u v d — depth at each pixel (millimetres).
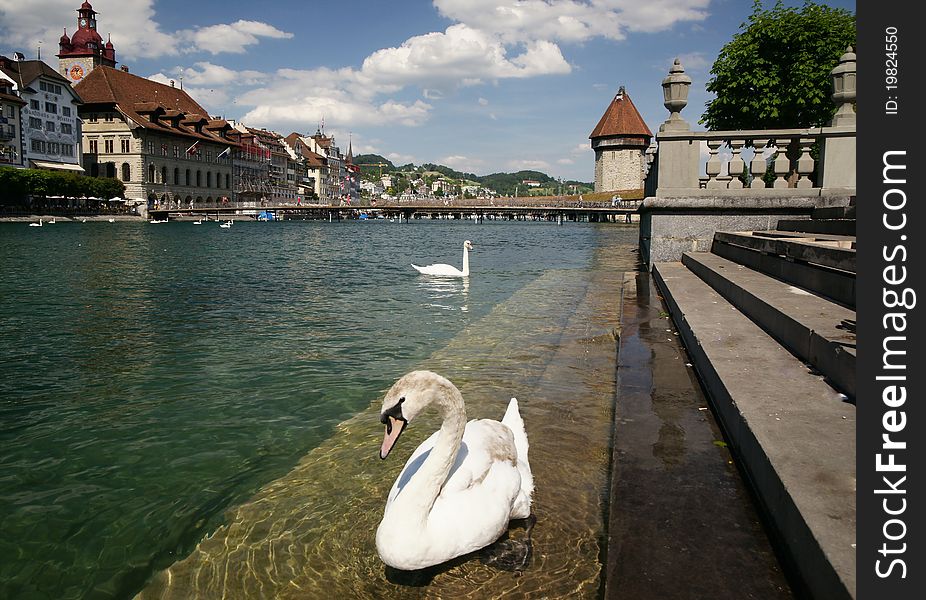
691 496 3662
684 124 15867
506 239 56188
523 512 4055
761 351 5684
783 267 8773
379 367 8664
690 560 3018
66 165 103375
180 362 9078
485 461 3818
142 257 30516
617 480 3896
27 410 6969
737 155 15641
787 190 15086
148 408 7012
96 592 3676
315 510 4504
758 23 29750
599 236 64500
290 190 181000
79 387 7836
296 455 5594
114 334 11125
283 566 3816
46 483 5137
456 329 11250
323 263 27953
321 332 11211
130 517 4535
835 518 2662
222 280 20406
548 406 6434
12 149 90812
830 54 28219
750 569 2938
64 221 89625
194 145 126438
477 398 6793
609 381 7383
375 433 6098
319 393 7504
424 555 3414
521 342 9758
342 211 177000
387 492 4762
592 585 3438
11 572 3879
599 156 142750
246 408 6973
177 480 5145
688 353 7184
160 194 123062
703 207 15539
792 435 3582
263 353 9586
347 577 3672
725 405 4617
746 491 3715
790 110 29688
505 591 3418
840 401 4180
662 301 11688
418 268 21406
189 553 4020
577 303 13836
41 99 97188
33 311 13750
